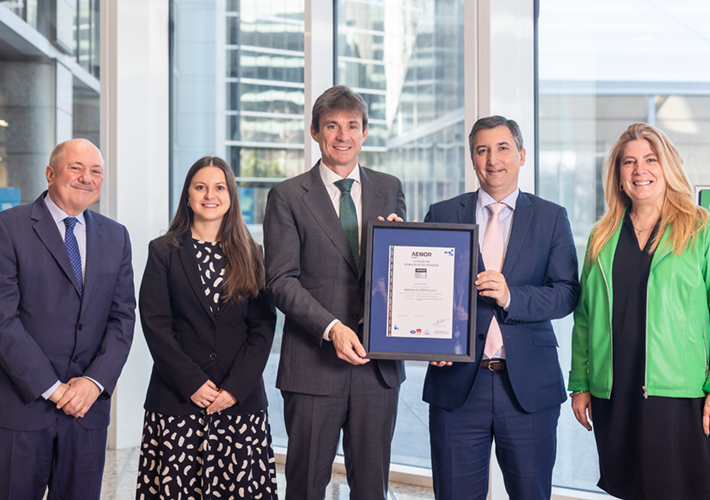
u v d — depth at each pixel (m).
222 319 2.44
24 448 2.20
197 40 4.23
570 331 3.31
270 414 4.05
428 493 3.40
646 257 2.17
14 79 4.16
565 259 2.31
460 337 2.20
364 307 2.20
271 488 2.46
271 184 4.11
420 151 3.71
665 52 3.10
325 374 2.28
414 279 2.21
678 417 2.08
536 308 2.18
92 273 2.33
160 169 4.23
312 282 2.31
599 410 2.24
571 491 3.21
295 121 4.00
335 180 2.37
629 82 3.18
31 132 4.16
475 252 2.19
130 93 4.02
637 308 2.15
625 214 2.28
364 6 3.82
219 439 2.39
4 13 4.14
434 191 3.68
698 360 2.09
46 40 4.15
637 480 2.11
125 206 4.02
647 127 2.23
